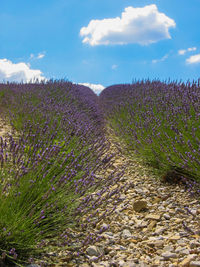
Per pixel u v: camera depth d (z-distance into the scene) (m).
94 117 7.46
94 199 2.94
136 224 2.68
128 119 5.93
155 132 4.36
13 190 2.27
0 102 7.25
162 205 3.06
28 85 9.02
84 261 2.01
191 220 2.62
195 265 1.82
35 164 2.47
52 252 2.07
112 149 5.26
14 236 1.96
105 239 2.36
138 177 3.96
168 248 2.17
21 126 4.78
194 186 3.38
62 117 4.70
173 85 5.78
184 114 4.09
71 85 10.40
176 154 3.54
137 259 2.03
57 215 2.36
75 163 2.94
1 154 2.32
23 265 1.86
